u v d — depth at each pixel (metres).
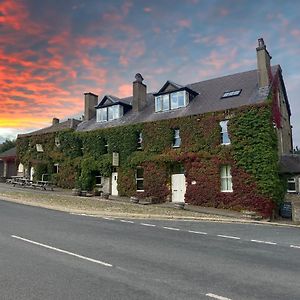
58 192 27.70
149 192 25.94
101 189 29.25
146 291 5.89
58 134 33.50
